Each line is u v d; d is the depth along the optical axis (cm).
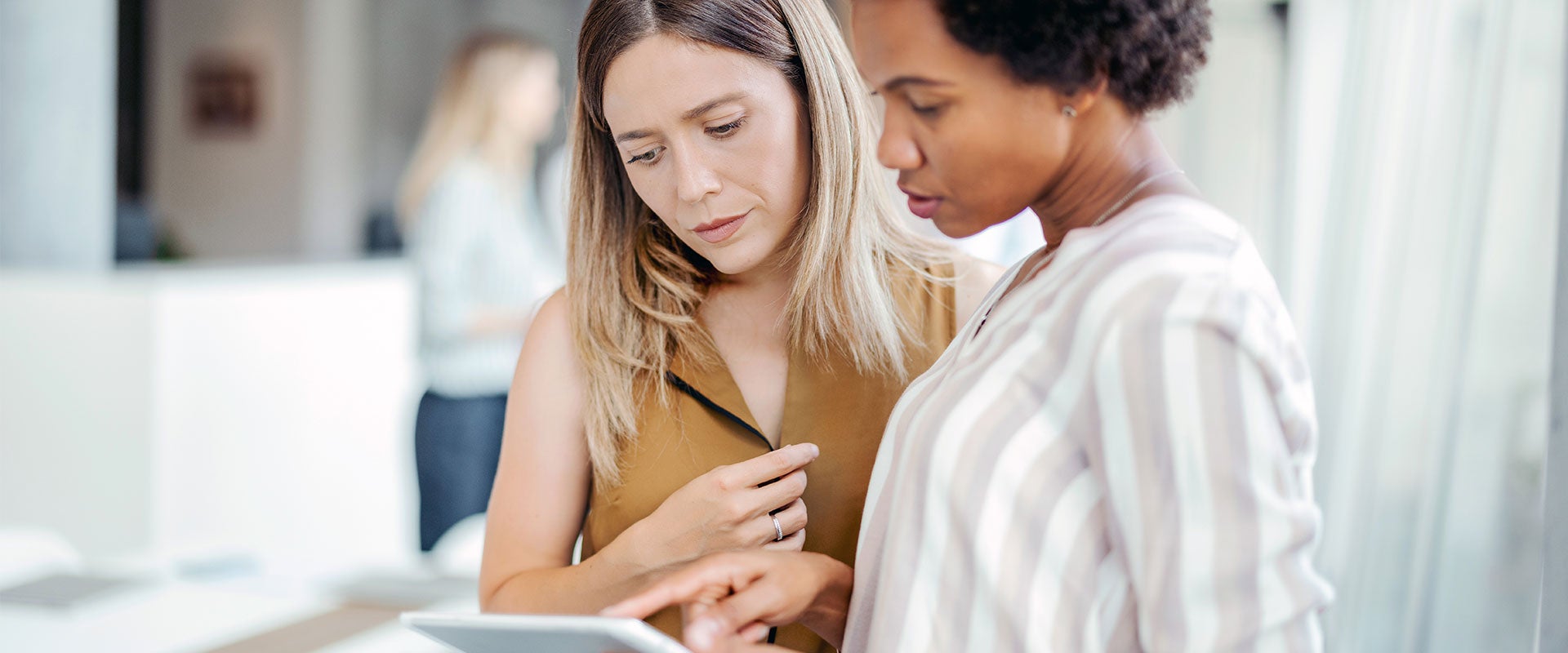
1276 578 70
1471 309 143
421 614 86
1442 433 158
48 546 214
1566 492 100
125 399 337
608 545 118
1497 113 141
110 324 337
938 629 80
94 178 456
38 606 178
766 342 127
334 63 929
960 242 297
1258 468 70
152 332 333
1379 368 180
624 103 110
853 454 121
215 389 354
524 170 358
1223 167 341
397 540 445
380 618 176
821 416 122
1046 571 78
